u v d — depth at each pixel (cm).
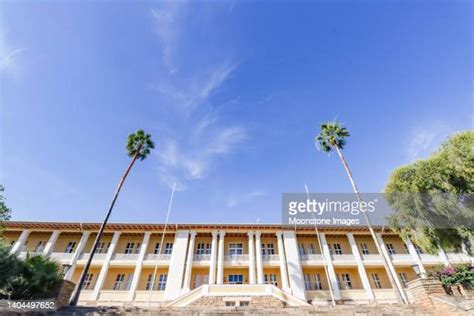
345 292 2002
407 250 2366
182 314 735
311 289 2169
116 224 2255
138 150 1961
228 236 2406
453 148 1309
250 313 733
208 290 1614
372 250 2391
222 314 730
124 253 2277
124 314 738
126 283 2122
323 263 2173
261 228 2328
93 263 2073
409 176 1427
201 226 2295
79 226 2231
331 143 2158
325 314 729
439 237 1320
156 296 1894
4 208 1501
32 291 844
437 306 735
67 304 897
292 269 2042
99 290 1911
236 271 2200
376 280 2227
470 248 1274
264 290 1611
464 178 1243
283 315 724
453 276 1195
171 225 2277
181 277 1948
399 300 1351
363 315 725
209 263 2105
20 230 2197
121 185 1680
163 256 2175
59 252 2225
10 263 835
